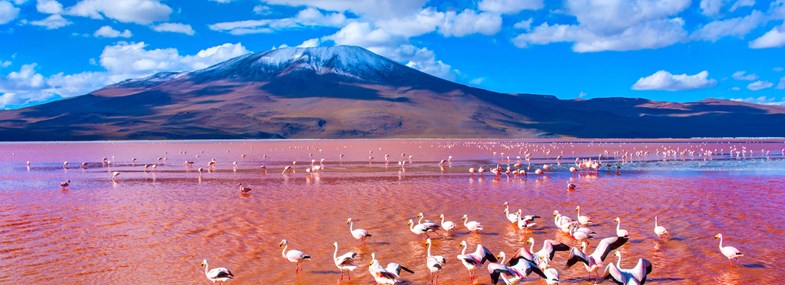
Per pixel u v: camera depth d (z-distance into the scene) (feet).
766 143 545.03
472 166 228.63
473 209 112.47
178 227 95.04
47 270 70.85
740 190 138.31
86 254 78.13
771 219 99.14
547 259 63.41
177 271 70.59
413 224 96.89
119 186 156.04
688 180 164.25
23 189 149.69
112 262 74.33
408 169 212.02
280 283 66.13
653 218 101.24
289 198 127.95
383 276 62.28
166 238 87.15
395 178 175.11
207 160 278.87
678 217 101.81
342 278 68.08
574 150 379.96
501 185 153.38
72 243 84.12
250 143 576.20
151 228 94.32
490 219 102.37
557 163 253.65
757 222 96.58
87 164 251.80
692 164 237.66
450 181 164.86
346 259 66.64
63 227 95.35
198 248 81.25
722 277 67.15
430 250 80.38
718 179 166.61
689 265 71.92
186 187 152.25
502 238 88.02
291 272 70.33
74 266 72.54
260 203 120.37
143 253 78.64
